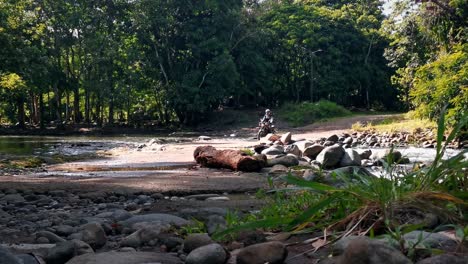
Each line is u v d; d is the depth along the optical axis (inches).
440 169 147.2
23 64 1424.7
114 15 1747.0
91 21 1720.0
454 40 1007.0
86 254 144.4
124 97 1708.9
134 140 1161.4
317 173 271.0
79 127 1688.0
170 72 1791.3
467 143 721.6
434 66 882.8
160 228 175.9
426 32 1056.8
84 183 362.0
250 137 1250.6
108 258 140.2
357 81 2178.9
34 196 304.8
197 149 518.9
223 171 454.3
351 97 2374.5
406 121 1241.4
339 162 477.4
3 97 1627.7
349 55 2156.7
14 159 588.4
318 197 191.8
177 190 323.0
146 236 167.2
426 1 986.1
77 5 1706.4
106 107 2032.5
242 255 126.2
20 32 1572.3
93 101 1946.4
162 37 1788.9
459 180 153.0
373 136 999.0
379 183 147.5
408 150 713.0
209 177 394.3
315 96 2199.8
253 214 194.9
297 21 2128.4
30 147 894.4
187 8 1736.0
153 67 1796.3
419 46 1253.7
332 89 2092.8
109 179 387.5
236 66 1879.9
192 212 218.5
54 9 1662.2
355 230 137.6
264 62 1929.1
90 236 167.2
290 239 148.6
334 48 2095.2
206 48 1728.6
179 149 771.4
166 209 249.9
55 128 1673.2
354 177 176.1
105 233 186.2
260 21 2065.7
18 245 164.9
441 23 1007.6
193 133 1528.1
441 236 125.4
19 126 1717.5
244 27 1887.3
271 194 288.2
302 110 1754.4
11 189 332.5
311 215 137.1
